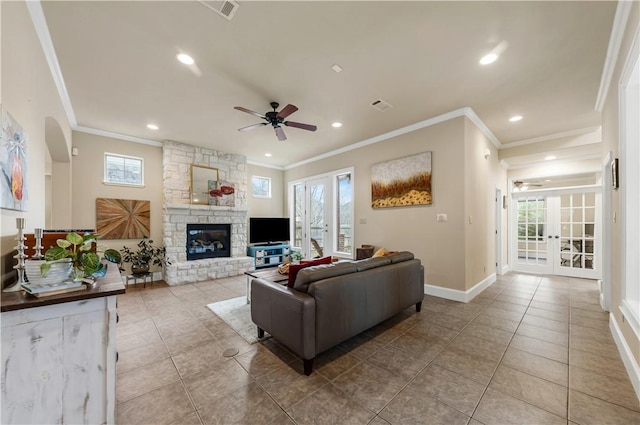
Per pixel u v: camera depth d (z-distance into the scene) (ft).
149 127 14.35
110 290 4.43
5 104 4.78
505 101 11.33
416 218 13.99
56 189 13.41
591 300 12.46
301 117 13.07
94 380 4.36
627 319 6.65
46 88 7.81
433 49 7.96
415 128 13.96
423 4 6.29
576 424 4.95
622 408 5.35
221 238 19.20
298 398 5.73
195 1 6.19
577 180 18.58
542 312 10.86
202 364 7.11
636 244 7.02
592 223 17.30
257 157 21.16
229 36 7.39
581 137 14.66
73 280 4.47
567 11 6.50
